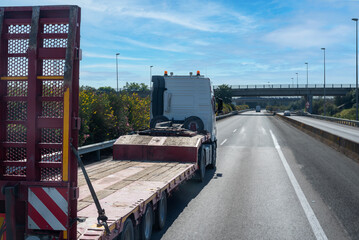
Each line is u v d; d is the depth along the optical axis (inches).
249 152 709.3
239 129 1470.2
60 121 134.8
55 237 132.1
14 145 138.1
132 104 847.7
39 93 137.9
